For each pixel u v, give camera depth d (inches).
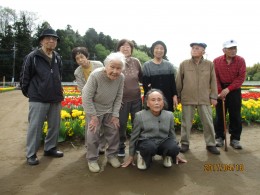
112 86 165.9
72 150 212.2
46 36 177.9
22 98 743.1
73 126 237.5
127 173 163.8
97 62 204.1
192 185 146.5
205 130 206.4
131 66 189.9
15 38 2472.9
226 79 218.5
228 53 211.2
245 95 479.5
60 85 191.0
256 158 190.7
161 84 192.5
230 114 219.8
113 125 174.2
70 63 2536.9
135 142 173.6
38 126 181.2
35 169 171.2
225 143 209.3
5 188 143.6
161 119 169.9
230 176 158.4
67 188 143.4
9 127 308.3
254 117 312.2
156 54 192.4
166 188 142.9
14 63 2160.4
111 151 176.7
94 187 144.4
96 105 169.3
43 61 181.3
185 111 207.2
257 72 2450.8
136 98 191.5
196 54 198.4
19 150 213.2
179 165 177.2
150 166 175.3
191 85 202.5
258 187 143.4
